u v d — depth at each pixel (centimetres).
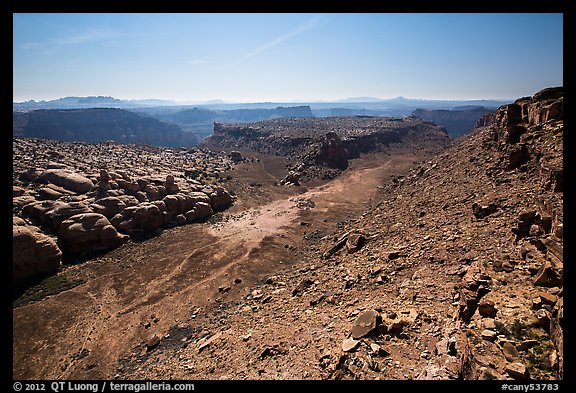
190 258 4031
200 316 2862
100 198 4853
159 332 2672
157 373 1908
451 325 1173
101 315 2944
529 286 1107
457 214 2581
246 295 3125
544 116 3014
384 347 1207
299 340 1595
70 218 4181
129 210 4788
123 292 3316
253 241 4547
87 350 2495
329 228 5084
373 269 2170
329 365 1219
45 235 3819
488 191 2719
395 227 3003
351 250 2930
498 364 831
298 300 2312
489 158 3528
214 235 4828
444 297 1457
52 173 5125
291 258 4025
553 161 2138
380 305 1623
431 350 1109
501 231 1892
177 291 3306
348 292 2042
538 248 1341
